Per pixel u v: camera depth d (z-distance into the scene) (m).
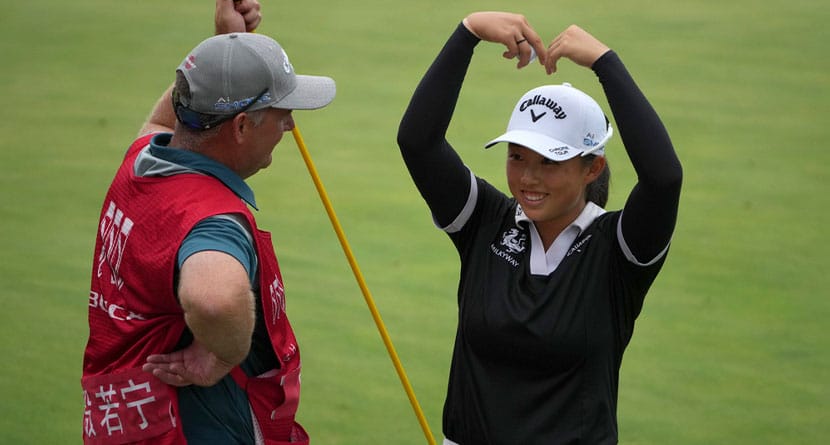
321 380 21.72
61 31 50.72
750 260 27.42
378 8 53.34
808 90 41.31
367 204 31.61
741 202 31.22
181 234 9.97
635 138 10.84
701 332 23.73
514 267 11.41
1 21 52.41
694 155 35.00
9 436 19.03
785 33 48.31
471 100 40.41
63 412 20.06
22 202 31.64
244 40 10.52
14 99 41.84
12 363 21.95
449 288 26.23
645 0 53.69
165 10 53.94
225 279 9.59
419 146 11.75
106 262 10.79
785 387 21.31
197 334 9.70
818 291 25.67
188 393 10.57
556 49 11.35
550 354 10.98
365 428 19.91
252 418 11.01
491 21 11.59
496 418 11.22
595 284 11.05
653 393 21.19
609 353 11.07
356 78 43.44
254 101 10.41
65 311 24.55
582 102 11.20
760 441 19.34
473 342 11.38
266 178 33.53
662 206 10.73
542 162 11.06
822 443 19.27
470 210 11.96
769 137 36.59
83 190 32.69
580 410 11.02
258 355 10.96
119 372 10.54
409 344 23.30
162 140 11.16
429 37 48.66
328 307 25.05
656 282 26.27
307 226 29.95
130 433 10.58
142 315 10.41
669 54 45.53
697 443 19.28
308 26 50.31
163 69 45.44
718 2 53.16
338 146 36.47
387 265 27.55
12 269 26.88
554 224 11.44
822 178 33.00
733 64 44.31
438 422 20.23
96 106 41.03
